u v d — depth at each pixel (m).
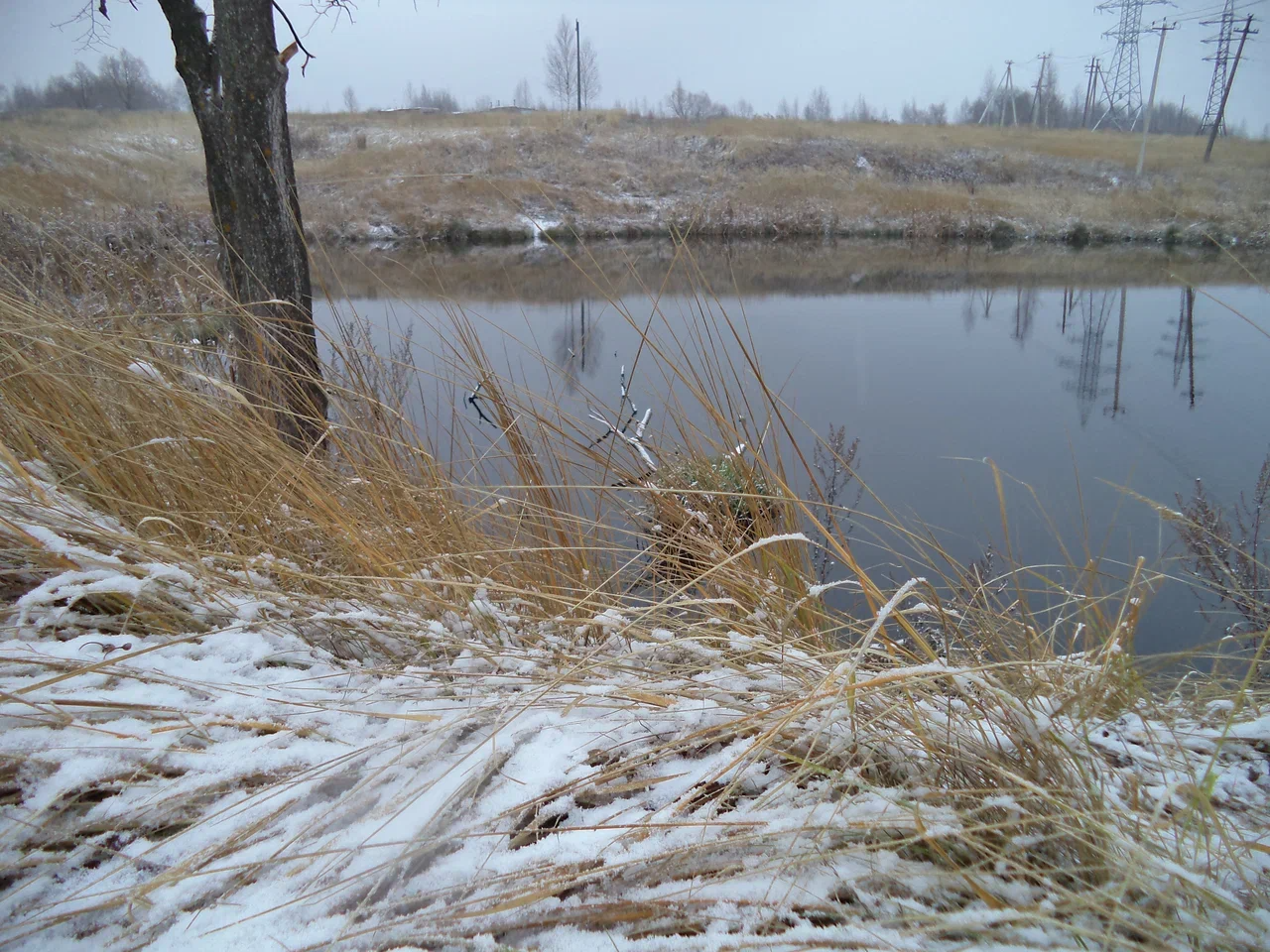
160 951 1.02
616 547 2.38
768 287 17.02
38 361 2.14
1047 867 1.17
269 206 3.98
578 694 1.50
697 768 1.37
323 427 2.48
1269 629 1.64
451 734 1.41
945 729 1.38
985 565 3.71
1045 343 12.38
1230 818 1.30
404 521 2.27
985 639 1.78
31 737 1.32
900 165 33.78
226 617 1.78
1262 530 4.72
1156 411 9.00
